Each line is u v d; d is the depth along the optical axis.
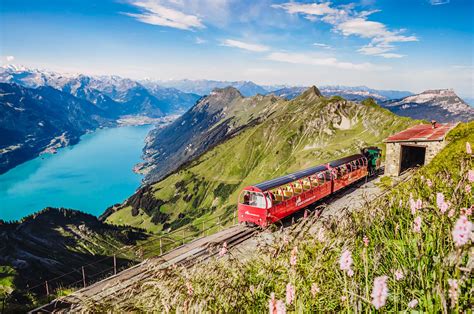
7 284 101.50
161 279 7.40
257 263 8.41
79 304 8.02
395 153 43.53
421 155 50.22
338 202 33.31
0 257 134.12
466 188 6.39
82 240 187.12
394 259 5.89
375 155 49.59
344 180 38.38
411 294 4.88
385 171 44.97
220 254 8.82
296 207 30.17
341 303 5.07
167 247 80.56
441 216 5.74
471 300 3.84
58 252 162.50
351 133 195.50
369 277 5.59
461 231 2.93
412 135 43.19
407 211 8.56
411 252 5.95
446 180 8.91
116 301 7.59
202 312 6.20
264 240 9.36
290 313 4.96
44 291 99.50
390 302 4.99
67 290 25.48
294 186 30.69
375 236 7.38
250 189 27.92
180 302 6.53
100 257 169.50
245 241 23.30
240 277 7.58
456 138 35.53
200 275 7.79
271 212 26.98
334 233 7.91
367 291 4.53
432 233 5.95
